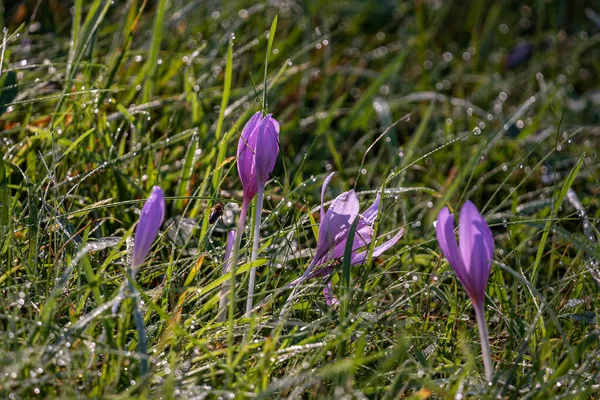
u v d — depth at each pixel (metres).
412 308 1.11
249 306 1.06
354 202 1.06
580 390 1.02
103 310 1.01
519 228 1.25
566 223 1.30
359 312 1.07
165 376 1.02
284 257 1.12
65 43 1.47
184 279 1.12
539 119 1.53
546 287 1.15
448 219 1.00
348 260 1.05
